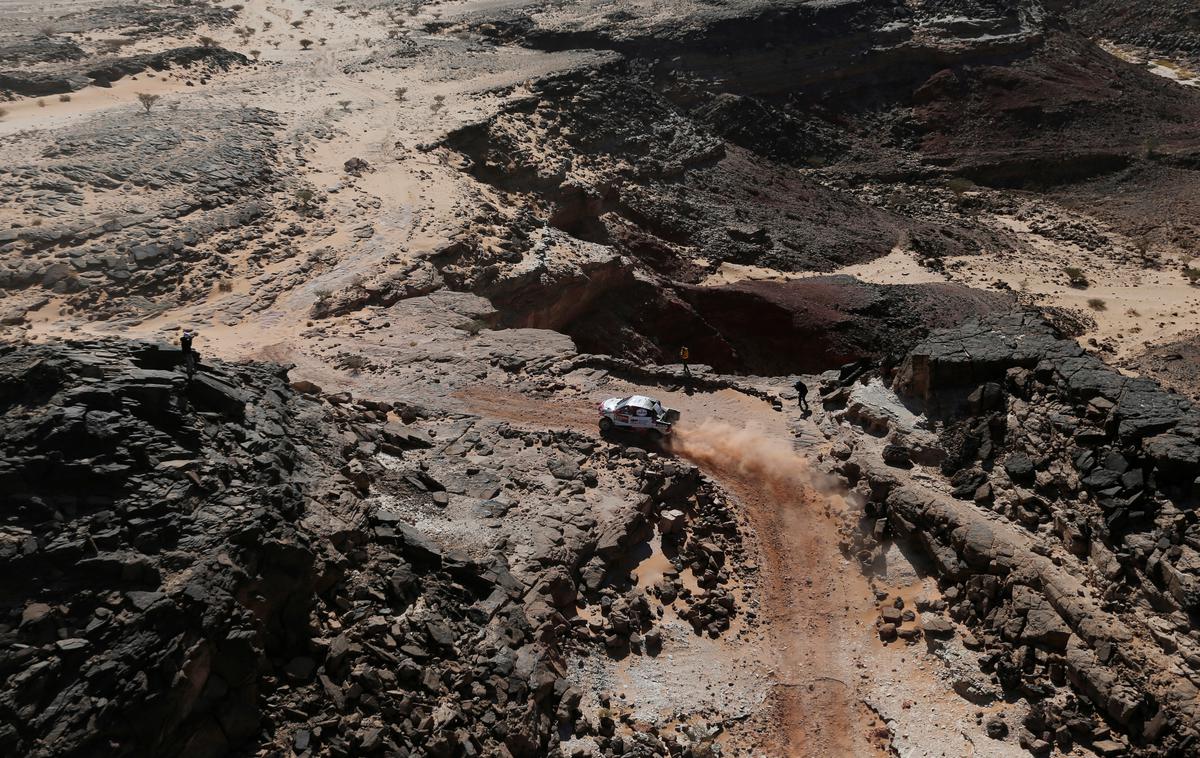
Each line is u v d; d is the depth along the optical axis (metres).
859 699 24.31
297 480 24.42
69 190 54.75
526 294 58.59
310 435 27.95
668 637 26.02
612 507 29.69
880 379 35.25
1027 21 128.00
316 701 19.70
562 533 28.03
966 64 119.50
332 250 54.81
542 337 45.06
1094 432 27.20
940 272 81.19
